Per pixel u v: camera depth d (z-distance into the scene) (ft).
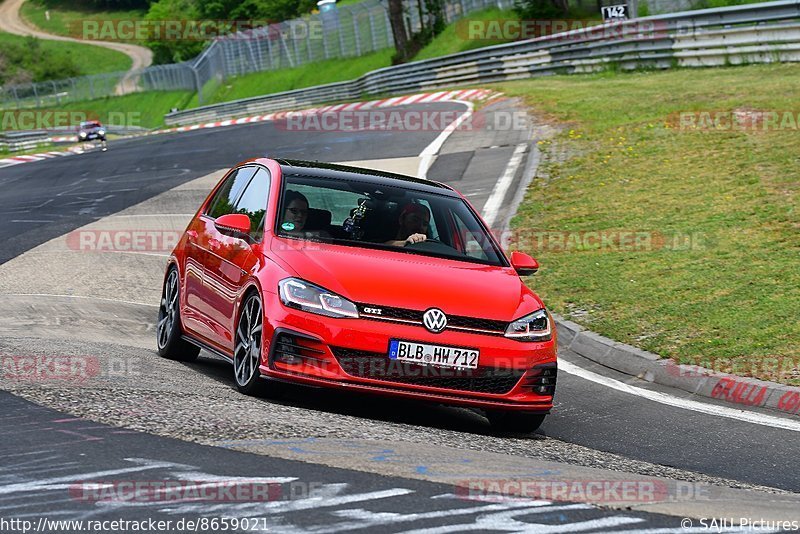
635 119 255.09
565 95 322.14
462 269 83.25
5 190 301.22
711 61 339.36
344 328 74.13
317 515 45.16
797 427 86.99
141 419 63.98
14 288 142.82
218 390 79.71
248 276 81.30
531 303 81.10
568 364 114.52
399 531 43.27
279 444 59.47
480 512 47.32
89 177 316.19
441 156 268.00
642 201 180.75
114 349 98.73
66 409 65.92
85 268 159.74
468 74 479.00
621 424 87.20
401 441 65.46
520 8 567.59
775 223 153.89
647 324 119.96
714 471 71.51
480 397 76.74
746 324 114.83
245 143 373.20
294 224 84.43
